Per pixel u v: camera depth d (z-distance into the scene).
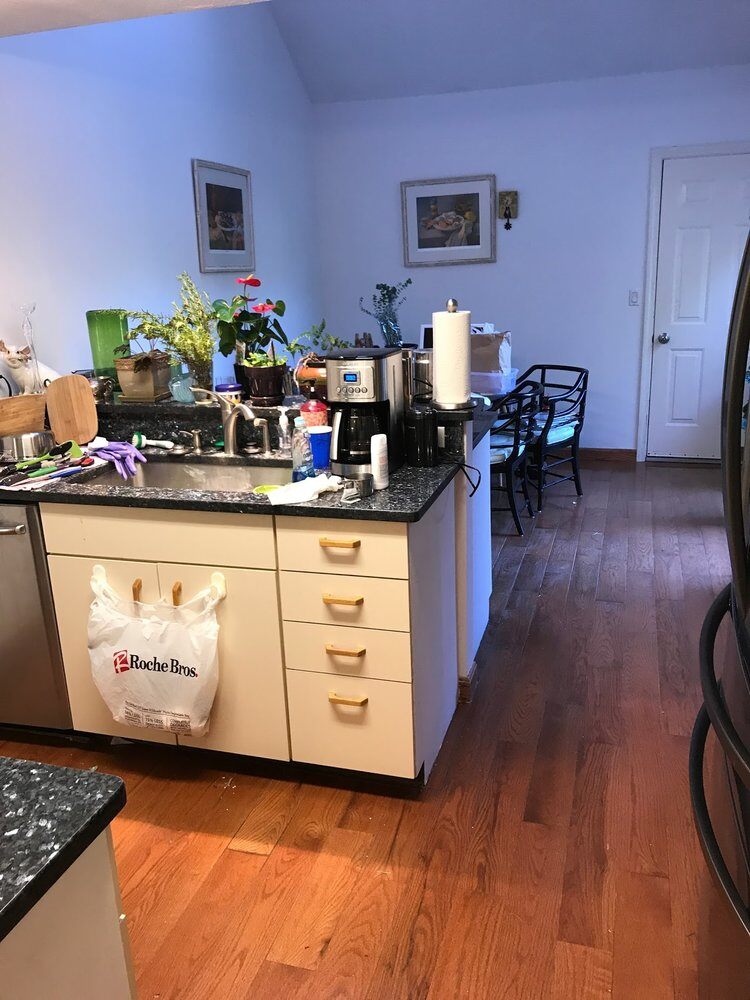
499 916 1.86
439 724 2.45
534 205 5.61
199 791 2.34
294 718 2.27
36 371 2.90
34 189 3.14
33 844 0.84
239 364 2.81
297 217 5.65
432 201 5.78
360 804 2.26
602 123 5.36
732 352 0.83
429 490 2.18
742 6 4.64
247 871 2.03
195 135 4.26
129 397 2.88
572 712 2.67
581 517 4.61
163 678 2.24
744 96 5.09
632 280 5.55
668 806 2.21
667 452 5.79
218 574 2.21
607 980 1.69
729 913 0.90
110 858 0.95
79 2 2.34
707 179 5.28
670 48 4.99
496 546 4.19
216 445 2.82
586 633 3.21
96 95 3.47
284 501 2.09
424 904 1.91
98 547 2.30
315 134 5.89
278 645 2.22
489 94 5.51
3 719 2.56
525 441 4.32
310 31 5.16
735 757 0.85
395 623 2.10
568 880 1.96
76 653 2.42
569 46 5.07
